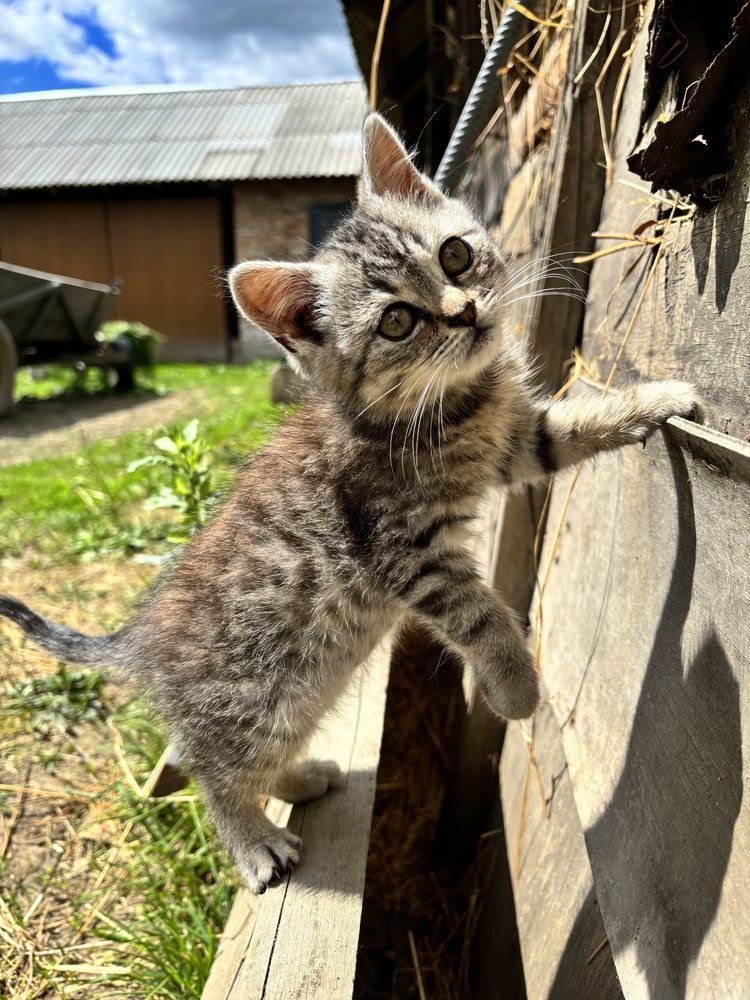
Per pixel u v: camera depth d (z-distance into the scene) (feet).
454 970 0.99
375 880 1.13
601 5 0.73
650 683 0.56
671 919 0.46
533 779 0.86
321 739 0.97
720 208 0.50
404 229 0.83
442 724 1.36
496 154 1.61
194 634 0.88
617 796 0.59
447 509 0.81
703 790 0.46
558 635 0.85
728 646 0.45
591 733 0.68
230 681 0.86
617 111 0.76
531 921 0.78
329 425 0.89
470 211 0.91
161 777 1.06
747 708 0.42
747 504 0.43
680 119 0.47
